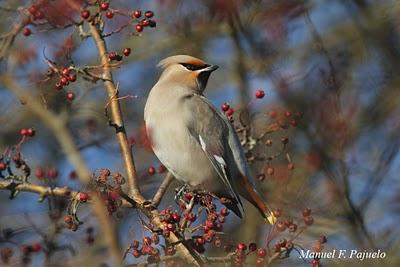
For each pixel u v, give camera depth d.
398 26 16.92
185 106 11.75
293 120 10.82
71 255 9.20
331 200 12.73
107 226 7.79
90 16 9.76
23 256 8.89
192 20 16.03
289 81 14.14
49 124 8.42
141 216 9.48
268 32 14.93
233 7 15.05
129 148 9.42
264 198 12.13
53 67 9.52
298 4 14.91
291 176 12.09
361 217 12.58
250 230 13.87
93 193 8.26
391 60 16.67
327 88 13.92
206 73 12.43
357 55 16.72
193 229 8.88
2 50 10.76
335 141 13.24
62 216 9.09
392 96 16.23
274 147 13.73
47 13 10.01
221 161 11.47
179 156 11.66
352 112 14.57
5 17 12.16
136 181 9.27
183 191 11.63
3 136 15.60
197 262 8.71
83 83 13.77
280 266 9.72
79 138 13.67
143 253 8.65
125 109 16.92
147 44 17.30
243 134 10.98
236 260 8.83
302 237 12.05
